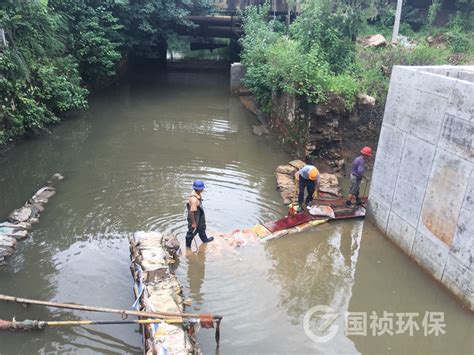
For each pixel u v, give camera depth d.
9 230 8.85
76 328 6.59
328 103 11.86
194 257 8.36
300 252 8.79
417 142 8.16
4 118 12.42
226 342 6.42
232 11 25.00
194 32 25.31
